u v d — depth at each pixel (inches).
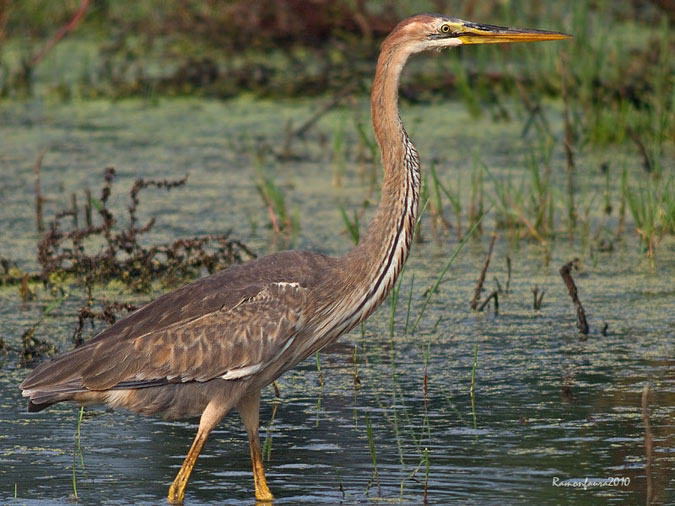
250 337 333.1
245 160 759.1
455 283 533.0
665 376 411.8
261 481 327.6
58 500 323.3
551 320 480.4
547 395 398.0
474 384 410.6
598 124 770.2
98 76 990.4
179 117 881.5
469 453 351.6
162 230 614.2
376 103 361.1
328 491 328.8
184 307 337.4
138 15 1141.7
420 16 367.9
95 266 530.3
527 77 922.1
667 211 577.3
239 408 342.6
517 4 1002.1
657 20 1066.1
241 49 1027.9
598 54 853.2
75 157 762.2
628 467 337.4
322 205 655.8
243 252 567.2
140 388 332.8
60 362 333.7
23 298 514.0
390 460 349.7
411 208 355.9
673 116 767.1
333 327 348.8
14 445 366.9
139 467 349.7
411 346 456.1
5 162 746.8
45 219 634.8
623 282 528.4
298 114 885.2
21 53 1056.8
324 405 397.4
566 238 606.2
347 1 1027.9
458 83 891.4
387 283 354.9
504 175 700.7
